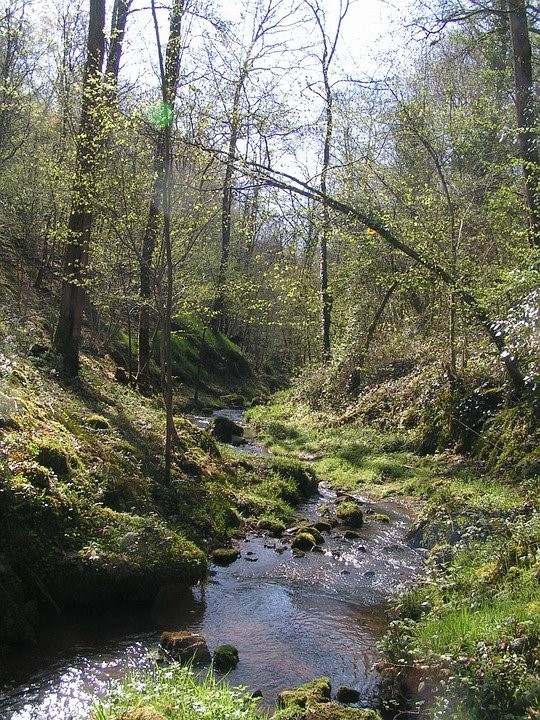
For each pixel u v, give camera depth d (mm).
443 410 15867
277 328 43250
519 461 12367
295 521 11570
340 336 26594
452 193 15617
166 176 9945
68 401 11766
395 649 6512
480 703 5074
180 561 8102
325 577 9086
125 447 10695
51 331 17625
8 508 7098
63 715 5312
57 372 13180
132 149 10875
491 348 15766
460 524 9766
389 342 22656
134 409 13938
